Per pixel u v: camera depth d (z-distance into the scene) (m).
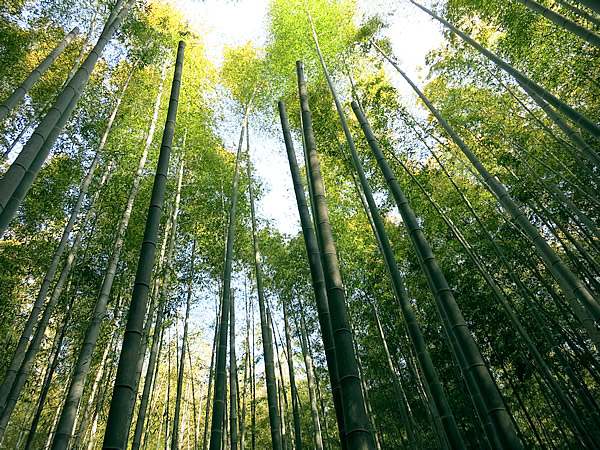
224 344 3.95
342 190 7.77
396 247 6.97
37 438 7.18
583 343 5.65
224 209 7.63
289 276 7.77
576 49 5.99
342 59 7.52
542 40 6.21
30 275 5.88
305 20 7.54
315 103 7.23
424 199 6.82
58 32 6.41
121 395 1.63
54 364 5.04
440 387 2.84
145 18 6.38
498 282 6.70
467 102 7.38
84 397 6.57
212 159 7.79
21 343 3.96
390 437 8.04
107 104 6.68
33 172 2.89
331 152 6.96
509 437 1.68
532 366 6.21
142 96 7.09
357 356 6.68
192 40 7.45
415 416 7.21
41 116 5.88
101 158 6.15
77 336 5.99
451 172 7.71
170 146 2.74
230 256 4.74
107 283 4.22
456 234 5.93
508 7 6.30
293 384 6.05
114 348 6.19
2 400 3.62
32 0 5.91
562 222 6.66
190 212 7.32
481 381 1.90
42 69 3.81
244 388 6.84
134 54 6.43
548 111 5.11
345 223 7.55
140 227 6.58
